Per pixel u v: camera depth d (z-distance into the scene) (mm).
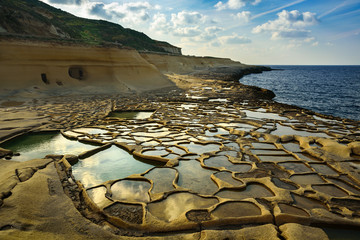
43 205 5527
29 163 7922
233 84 36719
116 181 7414
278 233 4910
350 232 5301
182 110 18297
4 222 4645
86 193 6523
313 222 5383
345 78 77562
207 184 7305
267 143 11117
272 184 7090
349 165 8562
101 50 28078
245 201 6188
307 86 48594
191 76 49938
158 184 7266
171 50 91562
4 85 20141
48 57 23594
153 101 22125
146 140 11305
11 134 11445
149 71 33375
